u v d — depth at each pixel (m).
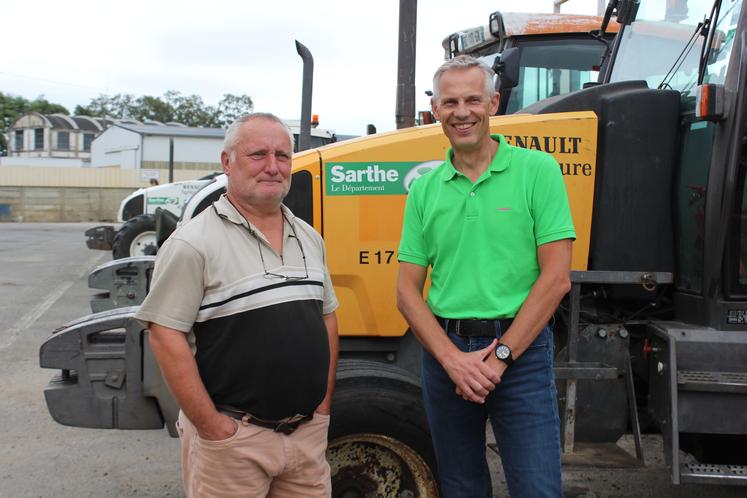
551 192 2.53
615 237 3.41
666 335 3.21
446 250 2.61
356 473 3.16
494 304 2.53
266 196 2.35
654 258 3.44
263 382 2.31
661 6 3.92
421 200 2.71
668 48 3.81
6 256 15.22
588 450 3.37
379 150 3.44
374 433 3.09
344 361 3.26
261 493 2.40
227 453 2.31
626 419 3.45
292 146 2.44
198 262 2.28
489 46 6.48
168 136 44.41
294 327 2.34
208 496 2.35
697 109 3.17
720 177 3.20
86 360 3.34
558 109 3.51
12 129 65.56
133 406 3.36
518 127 3.38
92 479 4.36
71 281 11.57
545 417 2.55
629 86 3.55
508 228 2.53
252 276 2.32
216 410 2.31
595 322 3.56
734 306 3.25
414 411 3.09
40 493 4.15
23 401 5.68
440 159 3.46
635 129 3.40
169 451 4.82
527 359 2.54
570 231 2.51
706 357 3.19
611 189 3.41
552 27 5.92
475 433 2.72
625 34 4.25
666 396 3.18
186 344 2.28
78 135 63.47
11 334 7.79
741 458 3.50
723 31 3.34
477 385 2.45
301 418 2.41
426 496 3.16
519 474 2.54
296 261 2.43
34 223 29.67
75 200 31.41
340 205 3.42
